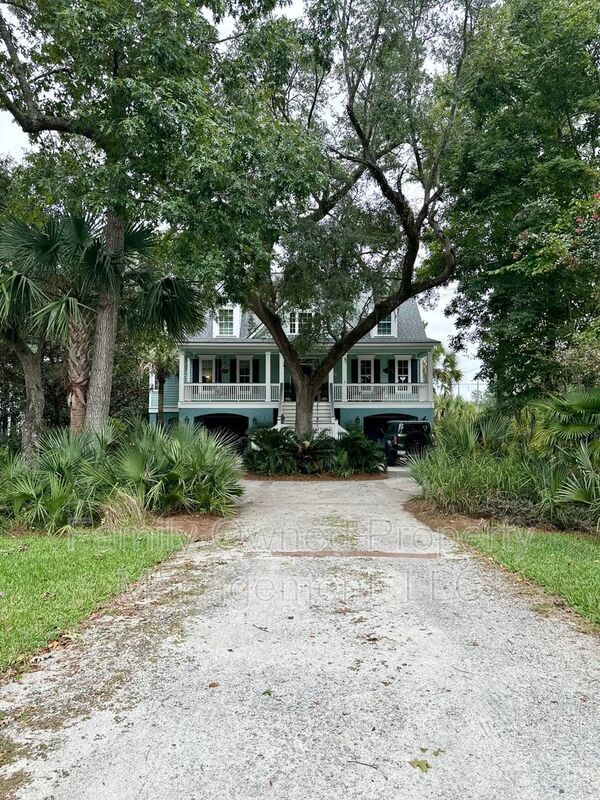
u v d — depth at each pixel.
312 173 9.86
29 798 2.06
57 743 2.43
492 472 8.20
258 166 9.27
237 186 8.66
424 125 11.78
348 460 15.81
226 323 24.20
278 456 15.59
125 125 7.55
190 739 2.46
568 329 11.30
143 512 7.62
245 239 9.30
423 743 2.42
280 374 22.75
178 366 24.41
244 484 13.30
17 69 9.73
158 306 9.70
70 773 2.21
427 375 23.25
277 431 16.31
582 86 11.55
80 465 7.96
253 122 9.60
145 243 9.35
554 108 11.95
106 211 8.78
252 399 22.86
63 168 10.14
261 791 2.10
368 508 9.30
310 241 12.82
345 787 2.12
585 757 2.30
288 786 2.13
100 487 7.86
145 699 2.82
